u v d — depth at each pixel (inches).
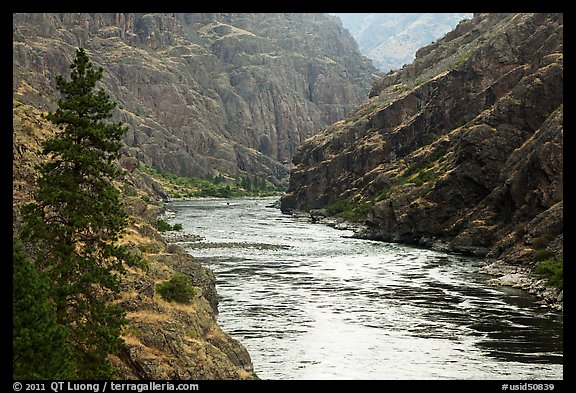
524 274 3164.4
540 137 3858.3
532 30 5802.2
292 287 2970.0
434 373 1760.6
